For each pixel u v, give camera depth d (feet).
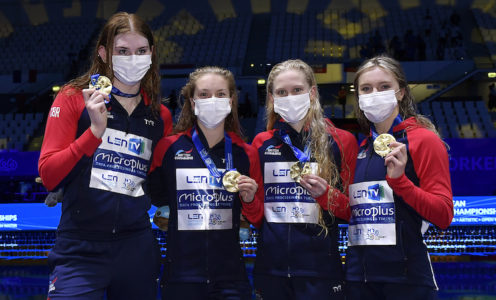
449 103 50.96
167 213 10.00
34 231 32.30
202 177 9.45
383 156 8.32
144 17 73.36
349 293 8.93
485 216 31.27
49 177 7.75
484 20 65.36
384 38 63.62
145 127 8.81
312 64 54.44
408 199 8.13
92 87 7.89
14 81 57.57
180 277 9.11
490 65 52.80
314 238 9.13
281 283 9.10
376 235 8.69
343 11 70.18
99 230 8.09
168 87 55.26
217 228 9.30
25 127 50.55
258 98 55.16
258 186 9.68
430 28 62.13
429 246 31.53
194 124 9.95
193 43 66.64
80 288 7.83
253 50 64.64
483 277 23.77
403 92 9.38
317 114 9.62
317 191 8.82
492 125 48.11
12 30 72.74
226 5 72.33
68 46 67.46
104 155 8.29
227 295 9.08
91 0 73.36
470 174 32.81
